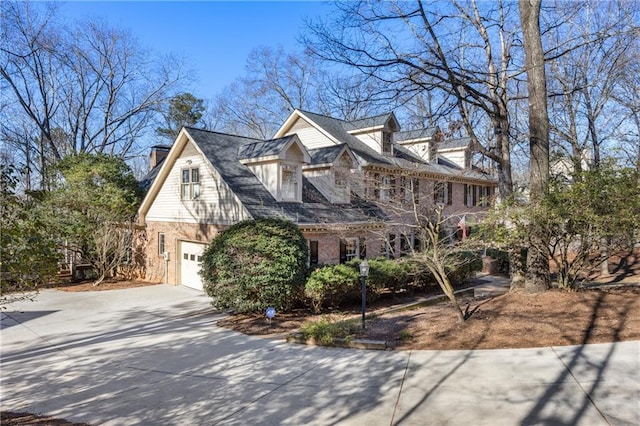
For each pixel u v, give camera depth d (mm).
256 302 11562
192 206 17297
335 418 5363
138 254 20703
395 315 11203
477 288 16812
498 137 13875
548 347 7211
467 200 25953
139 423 5582
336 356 7984
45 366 8336
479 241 10594
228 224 15320
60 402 6477
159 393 6676
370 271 12891
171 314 13102
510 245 10914
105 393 6789
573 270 10898
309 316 11820
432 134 21453
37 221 6078
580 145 18016
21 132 29531
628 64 17562
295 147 16172
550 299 9969
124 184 20547
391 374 6727
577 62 17734
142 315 13023
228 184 15211
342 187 17297
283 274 11469
